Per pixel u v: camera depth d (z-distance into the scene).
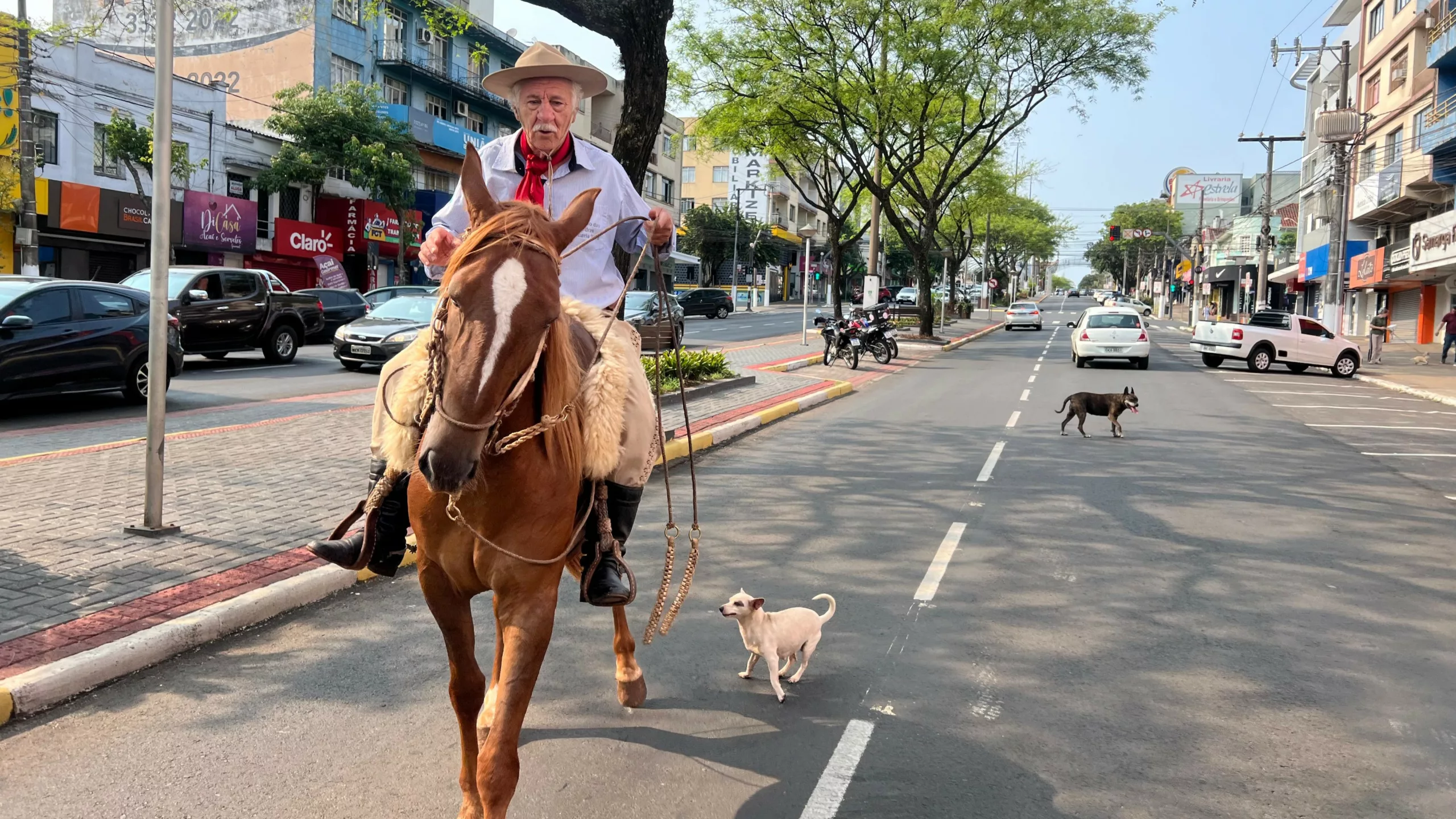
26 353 11.20
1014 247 89.94
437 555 3.08
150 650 4.57
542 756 3.79
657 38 11.25
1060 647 5.07
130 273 26.66
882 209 33.69
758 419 13.37
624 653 4.25
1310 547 7.20
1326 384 21.83
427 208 38.06
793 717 4.19
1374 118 35.62
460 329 2.57
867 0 27.12
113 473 8.09
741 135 29.64
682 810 3.40
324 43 35.25
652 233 3.91
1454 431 13.92
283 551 6.04
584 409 3.22
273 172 30.61
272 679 4.48
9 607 4.91
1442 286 35.28
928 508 8.34
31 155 19.97
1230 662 4.88
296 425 10.89
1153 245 93.56
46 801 3.38
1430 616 5.63
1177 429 13.74
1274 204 55.16
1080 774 3.69
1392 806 3.48
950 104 32.69
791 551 6.91
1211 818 3.39
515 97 4.02
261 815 3.31
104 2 15.62
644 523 7.68
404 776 3.60
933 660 4.87
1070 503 8.65
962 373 22.89
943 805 3.45
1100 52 27.84
